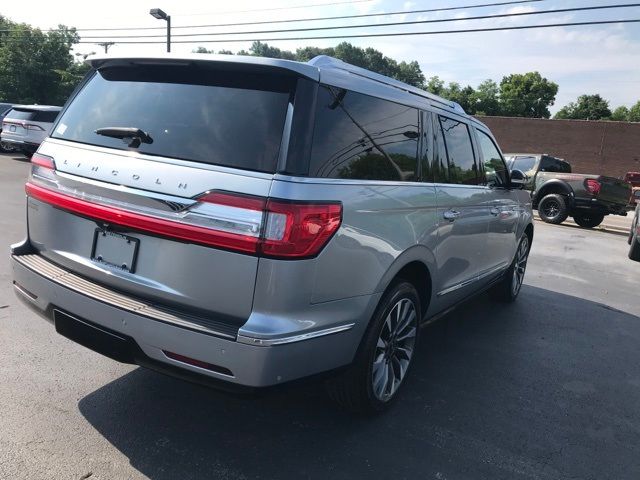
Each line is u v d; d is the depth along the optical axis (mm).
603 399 3902
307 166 2549
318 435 3146
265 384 2469
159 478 2646
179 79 2908
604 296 7008
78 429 3002
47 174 3162
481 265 4844
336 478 2752
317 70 2691
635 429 3496
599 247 11305
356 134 2926
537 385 4062
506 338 5066
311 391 3701
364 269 2883
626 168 36688
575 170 37938
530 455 3102
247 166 2516
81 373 3643
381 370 3334
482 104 64562
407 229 3277
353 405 3254
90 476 2615
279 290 2443
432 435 3236
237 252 2455
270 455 2912
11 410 3135
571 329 5473
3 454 2723
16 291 3283
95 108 3150
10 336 4117
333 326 2740
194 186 2529
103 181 2807
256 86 2688
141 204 2660
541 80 68438
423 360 4402
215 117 2691
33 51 43344
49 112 17250
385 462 2924
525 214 5988
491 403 3715
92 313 2760
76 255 3029
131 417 3168
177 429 3088
